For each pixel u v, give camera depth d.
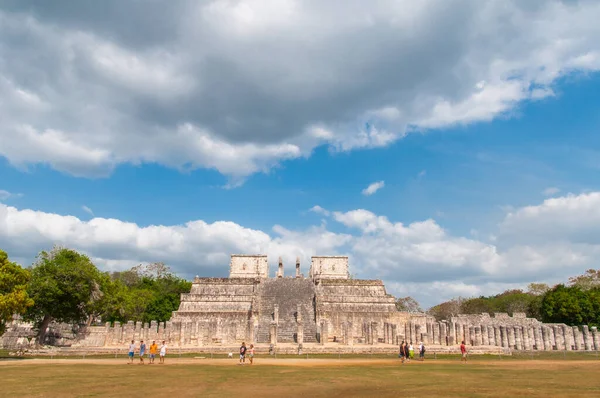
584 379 28.61
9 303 42.06
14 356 49.38
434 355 53.28
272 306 80.38
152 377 28.92
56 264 57.03
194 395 21.66
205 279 87.62
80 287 56.41
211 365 39.22
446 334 67.62
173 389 23.61
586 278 101.25
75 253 60.66
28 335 63.31
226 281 87.56
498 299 116.69
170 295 92.25
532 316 93.12
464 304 113.56
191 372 32.31
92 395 21.55
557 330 66.69
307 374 31.25
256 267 100.88
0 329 43.56
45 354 51.25
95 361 43.41
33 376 29.19
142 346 42.00
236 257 101.75
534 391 23.02
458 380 28.03
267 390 23.44
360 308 83.44
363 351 55.62
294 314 78.00
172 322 65.38
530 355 55.25
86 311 60.66
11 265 44.91
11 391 22.69
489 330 67.19
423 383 26.50
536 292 110.38
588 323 78.06
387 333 70.44
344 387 24.67
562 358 50.81
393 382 26.97
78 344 62.25
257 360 45.62
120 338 62.41
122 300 74.31
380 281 89.81
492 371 34.16
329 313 77.06
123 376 29.42
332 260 103.00
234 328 67.88
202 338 63.69
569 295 80.81
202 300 82.50
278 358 48.72
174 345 61.94
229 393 22.33
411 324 68.38
